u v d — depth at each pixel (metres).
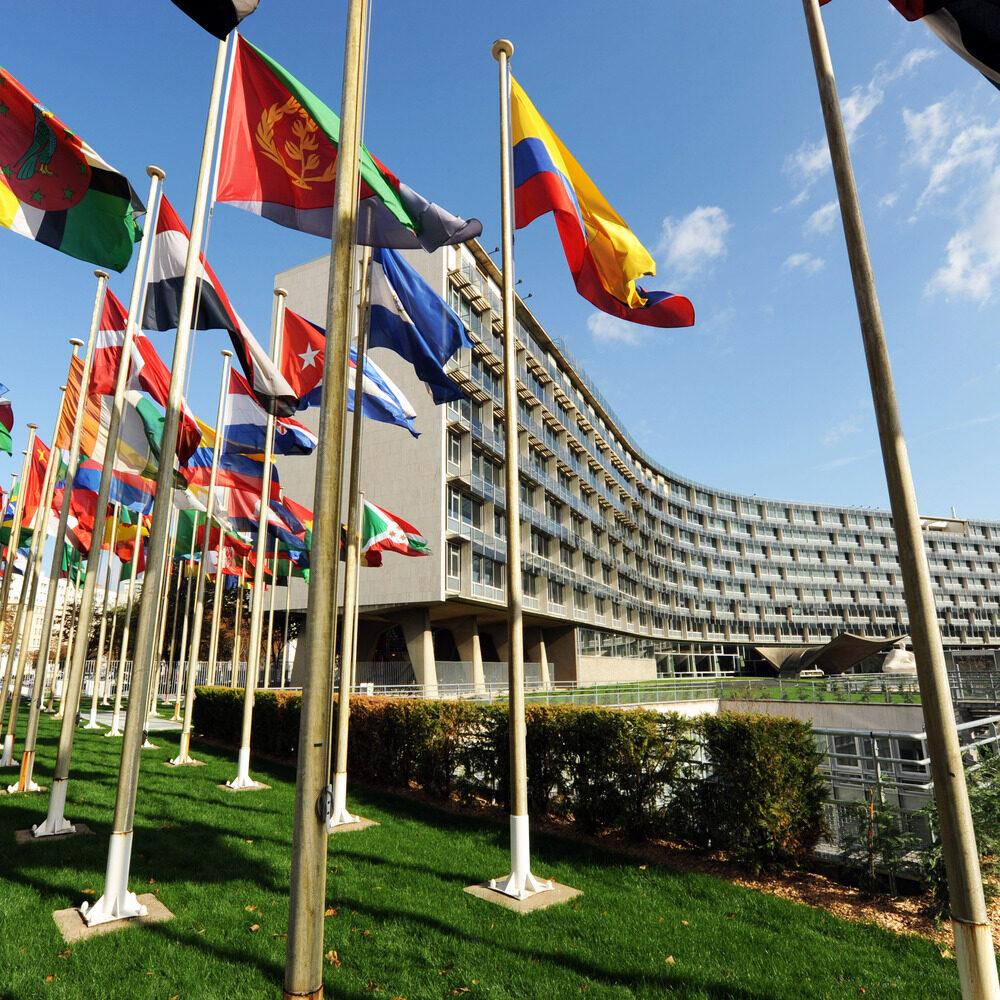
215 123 6.76
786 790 7.04
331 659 3.68
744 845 7.06
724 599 95.81
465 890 6.50
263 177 7.02
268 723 15.65
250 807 9.87
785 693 28.98
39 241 6.57
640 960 4.94
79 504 17.19
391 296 10.15
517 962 4.88
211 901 5.98
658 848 7.92
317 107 7.07
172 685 40.09
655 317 8.17
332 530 3.77
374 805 10.22
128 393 12.23
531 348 47.50
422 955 5.00
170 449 6.20
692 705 30.03
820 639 103.06
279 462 41.75
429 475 35.34
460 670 38.72
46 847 7.42
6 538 20.64
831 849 7.32
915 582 3.78
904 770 7.18
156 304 8.53
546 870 7.09
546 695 34.19
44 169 6.66
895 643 46.28
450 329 9.93
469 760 10.27
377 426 37.50
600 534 60.62
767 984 4.59
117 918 5.53
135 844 7.64
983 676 28.00
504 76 7.96
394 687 34.31
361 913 5.82
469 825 9.07
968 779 6.72
